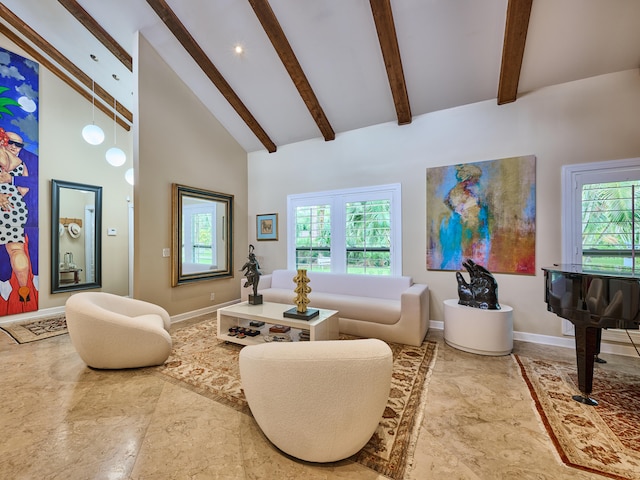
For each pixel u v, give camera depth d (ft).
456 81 10.84
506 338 9.23
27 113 13.39
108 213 16.71
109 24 11.54
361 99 12.51
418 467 4.73
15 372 7.99
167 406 6.40
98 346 7.72
